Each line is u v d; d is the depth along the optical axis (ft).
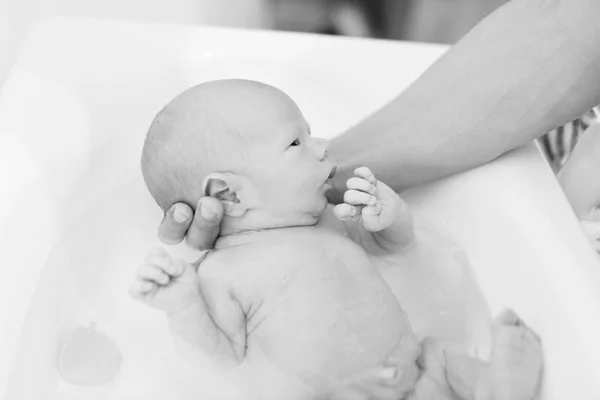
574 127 3.77
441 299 3.15
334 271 2.92
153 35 3.67
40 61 3.50
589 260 2.75
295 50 3.72
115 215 3.32
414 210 3.36
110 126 3.42
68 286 3.03
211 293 2.81
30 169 3.06
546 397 2.56
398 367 2.77
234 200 3.03
